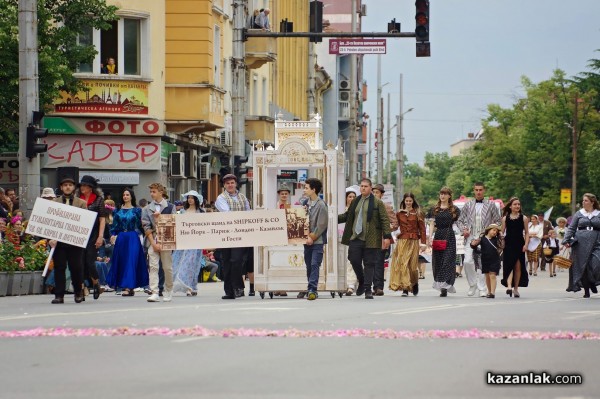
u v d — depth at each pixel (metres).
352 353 20.59
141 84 63.66
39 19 55.41
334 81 167.62
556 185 165.50
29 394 15.94
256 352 20.69
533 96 168.12
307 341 22.48
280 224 37.00
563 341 22.89
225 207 37.53
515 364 19.11
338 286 39.19
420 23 51.03
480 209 39.66
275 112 103.81
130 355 20.25
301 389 16.31
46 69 54.28
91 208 35.78
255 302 34.66
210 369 18.45
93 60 62.09
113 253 39.31
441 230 40.06
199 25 68.19
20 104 45.06
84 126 63.00
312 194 37.06
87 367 18.70
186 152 73.19
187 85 68.19
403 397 15.55
